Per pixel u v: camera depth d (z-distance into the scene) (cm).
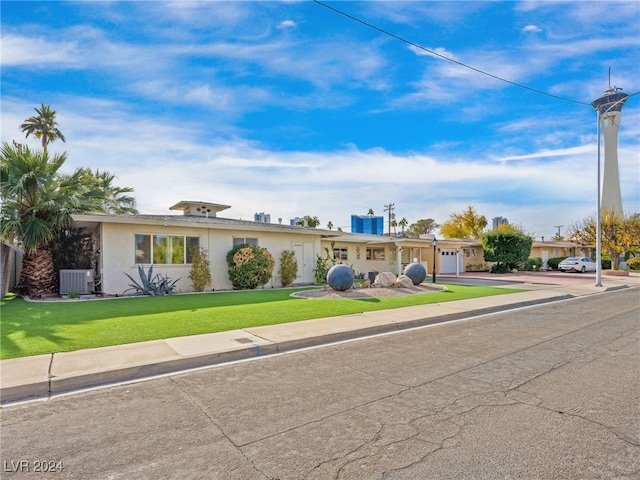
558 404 432
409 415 406
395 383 512
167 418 409
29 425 397
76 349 656
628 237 3256
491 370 568
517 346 723
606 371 558
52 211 1443
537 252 4262
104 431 379
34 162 1415
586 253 5106
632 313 1139
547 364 598
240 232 1816
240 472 301
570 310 1218
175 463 316
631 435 355
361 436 359
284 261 1906
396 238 2791
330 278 1516
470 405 432
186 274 1642
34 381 498
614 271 2894
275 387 502
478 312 1152
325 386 502
